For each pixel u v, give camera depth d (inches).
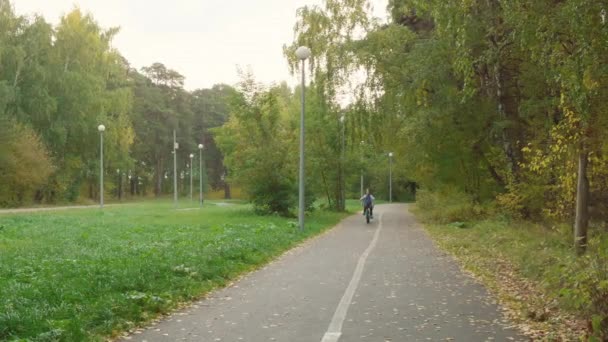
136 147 3545.8
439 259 570.6
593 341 231.5
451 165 1034.7
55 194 2519.7
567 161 536.1
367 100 1038.4
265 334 274.7
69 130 2325.3
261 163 1295.5
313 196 1374.3
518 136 882.1
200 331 281.3
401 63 973.8
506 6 405.4
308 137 1654.8
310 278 447.2
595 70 338.3
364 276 456.8
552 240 574.2
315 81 1082.7
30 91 2154.3
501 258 552.7
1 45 2039.9
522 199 807.7
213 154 4274.1
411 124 942.4
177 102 3927.2
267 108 1350.9
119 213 1514.5
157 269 420.8
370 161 1803.6
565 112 449.4
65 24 2287.2
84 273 399.9
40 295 321.1
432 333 273.3
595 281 275.7
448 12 494.0
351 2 1060.5
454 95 884.0
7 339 248.5
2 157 1980.8
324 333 274.8
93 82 2315.5
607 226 618.8
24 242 693.9
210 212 1536.7
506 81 860.6
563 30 368.8
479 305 339.3
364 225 1128.2
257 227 904.3
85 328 270.4
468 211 1069.8
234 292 387.2
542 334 268.8
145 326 291.9
